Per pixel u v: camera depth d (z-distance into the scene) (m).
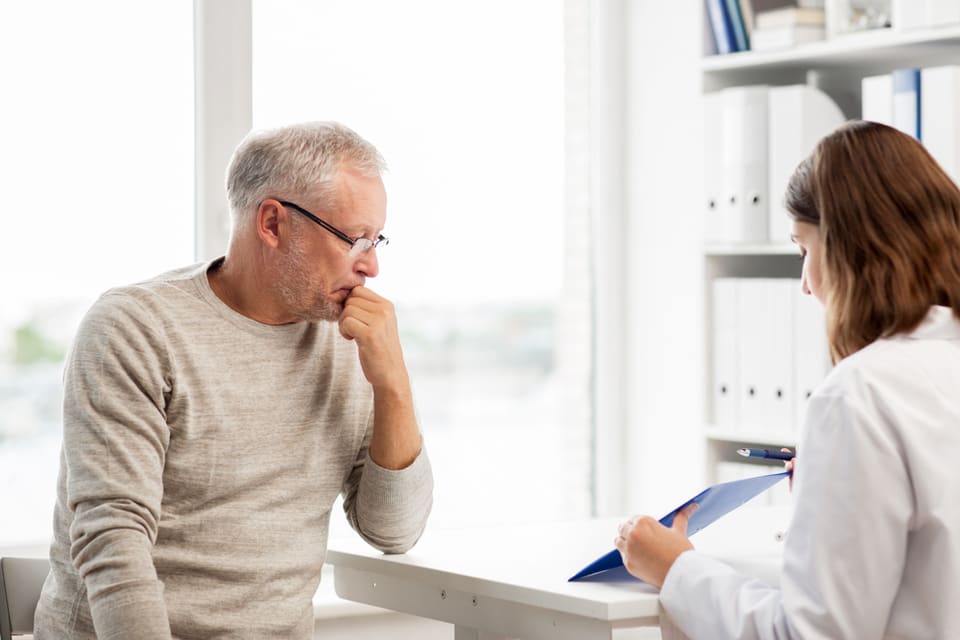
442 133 3.12
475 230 3.20
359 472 1.92
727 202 2.86
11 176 2.58
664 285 3.27
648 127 3.31
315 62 2.88
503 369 4.14
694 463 3.17
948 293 1.42
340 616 2.62
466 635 1.84
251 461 1.74
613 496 3.38
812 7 2.81
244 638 1.71
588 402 3.42
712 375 2.93
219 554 1.72
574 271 3.39
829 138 1.51
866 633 1.32
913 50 2.68
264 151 1.76
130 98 2.68
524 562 1.81
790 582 1.36
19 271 2.60
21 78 2.58
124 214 2.68
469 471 3.81
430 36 3.07
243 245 1.78
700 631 1.47
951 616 1.31
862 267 1.43
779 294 2.78
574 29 3.36
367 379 1.83
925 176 1.45
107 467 1.60
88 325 1.68
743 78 3.02
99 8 2.64
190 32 2.73
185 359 1.70
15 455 2.61
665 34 3.24
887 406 1.33
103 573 1.54
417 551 1.93
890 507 1.31
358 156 1.77
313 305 1.77
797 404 2.75
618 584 1.64
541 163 3.31
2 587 1.82
